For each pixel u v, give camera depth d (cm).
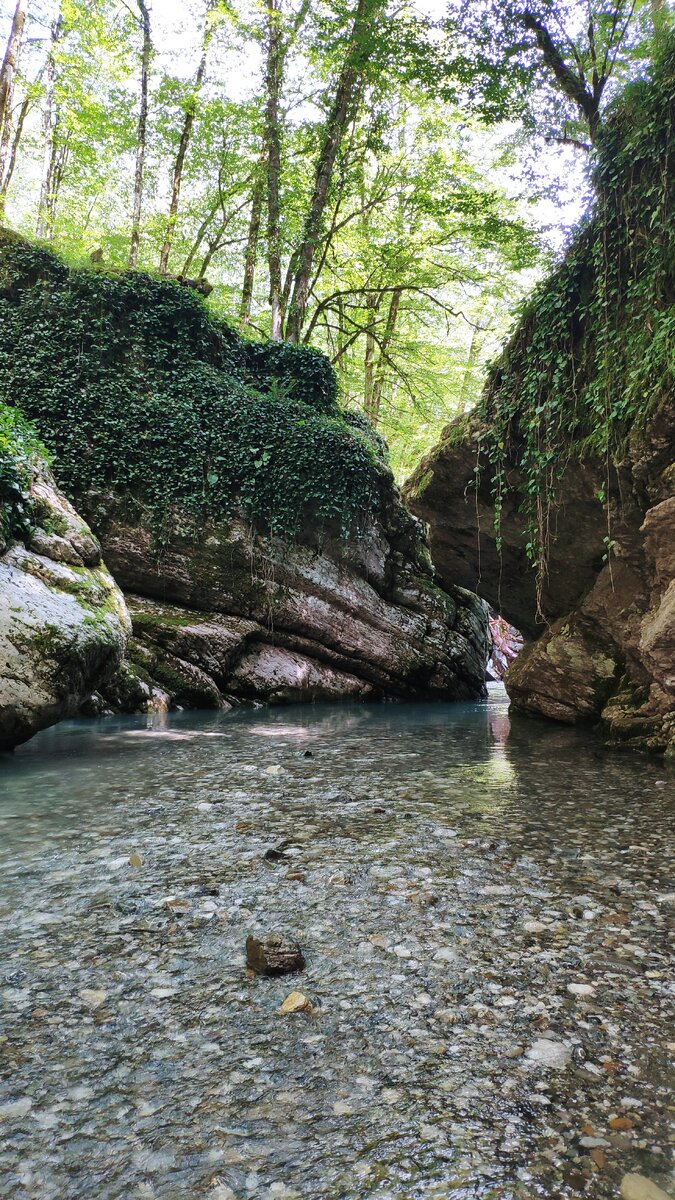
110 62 2034
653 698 786
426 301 2452
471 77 1108
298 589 1502
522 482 973
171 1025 211
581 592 997
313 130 1988
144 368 1462
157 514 1376
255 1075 188
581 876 343
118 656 784
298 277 1939
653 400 702
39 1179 150
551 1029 209
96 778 581
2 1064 191
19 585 691
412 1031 208
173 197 2162
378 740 855
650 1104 175
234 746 780
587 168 850
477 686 1852
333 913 297
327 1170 153
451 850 386
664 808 486
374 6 1180
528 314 945
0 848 385
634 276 772
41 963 249
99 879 337
